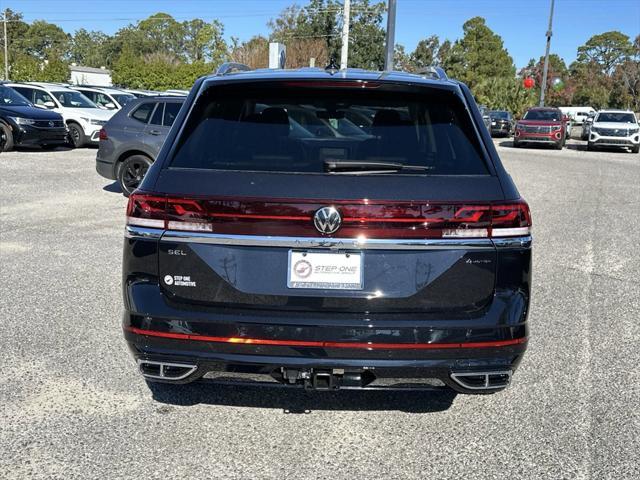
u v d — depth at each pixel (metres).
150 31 111.31
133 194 3.12
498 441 3.46
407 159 3.14
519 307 3.03
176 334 3.01
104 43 110.62
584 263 7.43
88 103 20.61
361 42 57.31
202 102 3.36
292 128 3.26
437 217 2.94
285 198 2.94
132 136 11.10
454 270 2.98
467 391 3.10
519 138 27.77
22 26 108.69
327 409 3.78
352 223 2.93
